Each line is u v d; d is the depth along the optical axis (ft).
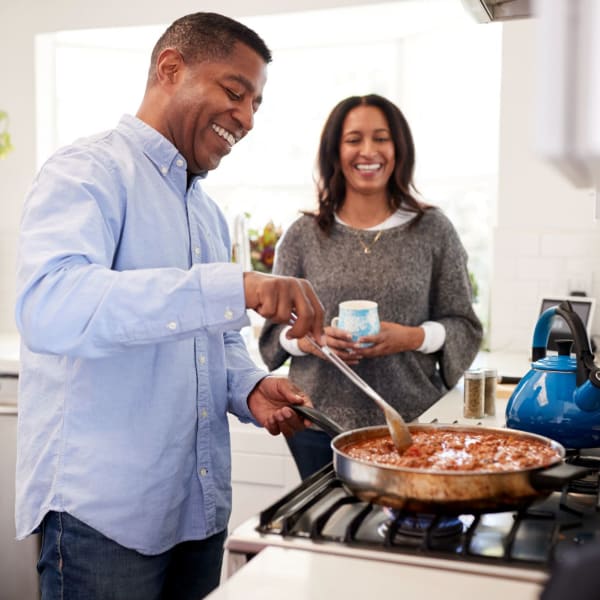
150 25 11.15
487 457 3.78
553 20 1.74
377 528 3.57
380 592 2.88
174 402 4.67
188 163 5.01
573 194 9.87
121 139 4.76
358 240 7.64
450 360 7.55
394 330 7.18
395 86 11.95
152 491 4.57
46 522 4.55
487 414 6.14
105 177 4.48
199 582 5.11
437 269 7.80
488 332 11.30
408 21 11.03
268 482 9.25
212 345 5.12
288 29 11.38
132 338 3.99
